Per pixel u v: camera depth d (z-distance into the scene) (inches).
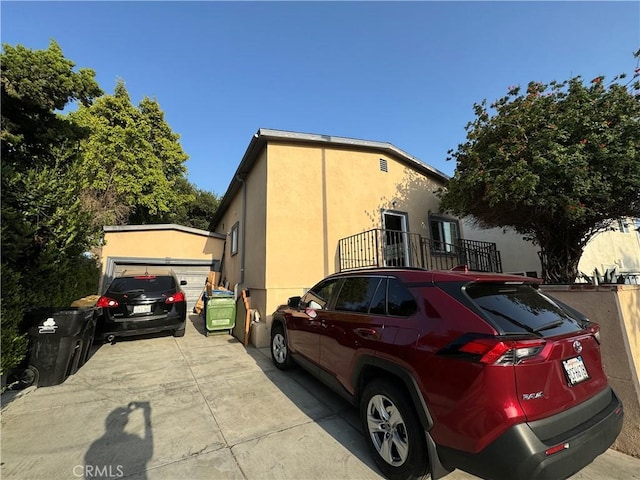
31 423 124.8
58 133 177.3
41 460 99.8
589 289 127.5
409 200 360.8
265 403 145.8
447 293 91.1
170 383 170.6
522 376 70.9
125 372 187.9
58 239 176.2
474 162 251.0
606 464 102.6
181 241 471.2
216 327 289.4
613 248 505.7
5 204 148.6
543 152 206.2
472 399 72.3
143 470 95.6
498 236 478.3
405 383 89.6
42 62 155.9
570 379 79.1
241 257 357.4
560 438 71.0
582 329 90.4
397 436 93.1
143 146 676.7
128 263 433.1
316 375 146.7
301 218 283.1
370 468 98.0
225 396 153.6
